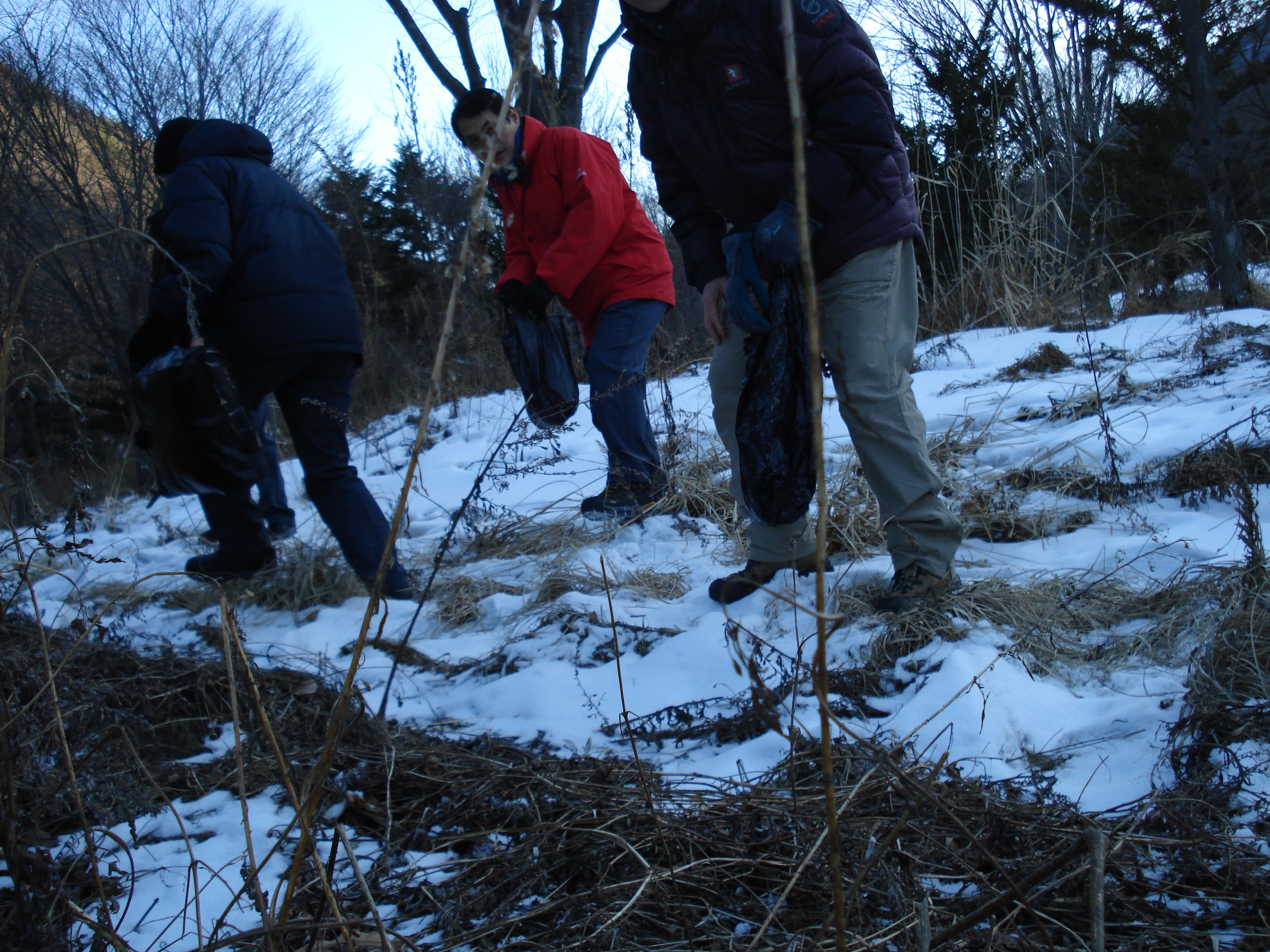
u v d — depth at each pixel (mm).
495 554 3945
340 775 2094
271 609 3537
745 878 1524
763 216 2666
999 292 7539
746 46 2439
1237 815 1544
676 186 2977
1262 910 1305
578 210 3783
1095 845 1031
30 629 2514
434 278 8703
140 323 10391
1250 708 1777
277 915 1302
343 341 3396
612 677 2592
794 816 1613
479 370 7660
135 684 2465
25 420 5098
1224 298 6688
